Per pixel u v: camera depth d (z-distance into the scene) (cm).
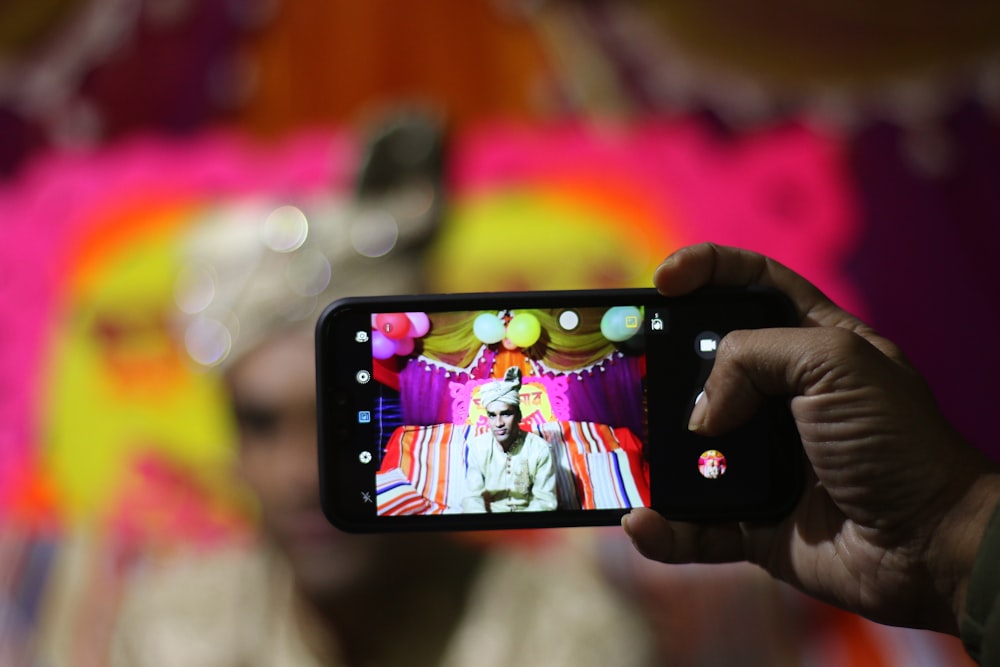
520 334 62
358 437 61
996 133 150
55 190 147
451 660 116
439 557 119
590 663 114
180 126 151
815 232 147
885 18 155
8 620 124
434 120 148
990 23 154
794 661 117
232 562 123
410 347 62
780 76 154
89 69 154
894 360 56
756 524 62
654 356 61
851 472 51
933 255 146
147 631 121
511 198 146
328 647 118
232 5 155
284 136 150
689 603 118
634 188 148
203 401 131
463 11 156
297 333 131
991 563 43
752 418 60
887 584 53
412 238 140
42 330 139
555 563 119
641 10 157
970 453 50
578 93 153
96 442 133
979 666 45
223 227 141
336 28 155
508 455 61
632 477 60
